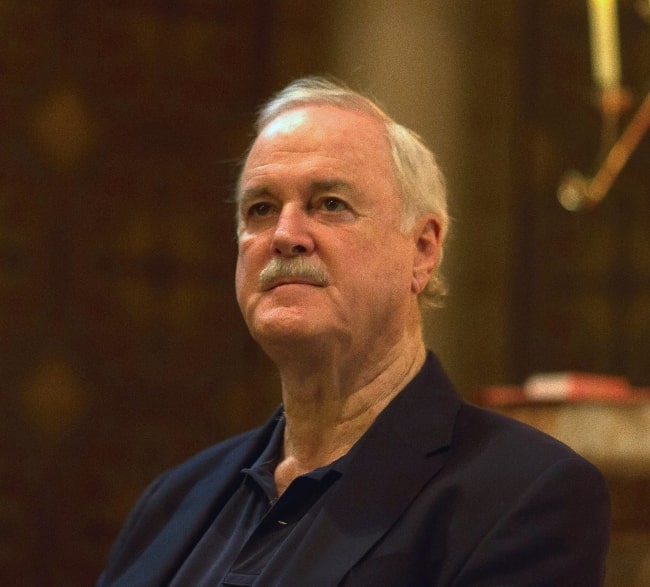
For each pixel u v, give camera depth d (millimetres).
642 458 9039
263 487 6746
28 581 21312
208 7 23141
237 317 22750
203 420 22422
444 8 20234
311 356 6543
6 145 21984
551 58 22891
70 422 21828
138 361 22281
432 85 20016
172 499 7406
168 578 6715
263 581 5957
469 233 21234
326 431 6809
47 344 21875
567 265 22719
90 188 22375
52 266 22047
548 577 5621
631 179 22891
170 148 22844
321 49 20484
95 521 21734
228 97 23094
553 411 9453
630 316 22719
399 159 6852
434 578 5801
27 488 21500
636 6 22781
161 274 22562
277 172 6668
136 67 22781
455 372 20859
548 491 5801
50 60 22359
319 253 6527
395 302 6727
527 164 22438
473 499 5910
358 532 5949
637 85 22688
